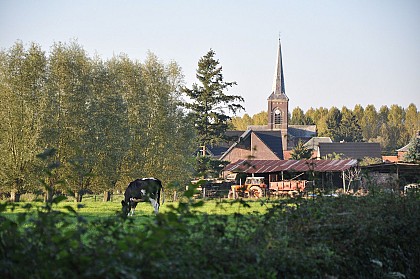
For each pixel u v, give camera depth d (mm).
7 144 56844
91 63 64438
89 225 9180
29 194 60406
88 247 8180
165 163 68188
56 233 8031
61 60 60219
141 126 67875
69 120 58656
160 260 7934
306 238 11930
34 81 58625
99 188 61938
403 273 13680
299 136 194125
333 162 62000
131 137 65312
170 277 7895
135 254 7668
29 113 57500
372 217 13461
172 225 8297
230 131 147500
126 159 66938
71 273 7320
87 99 61625
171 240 8570
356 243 12570
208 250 9281
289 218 12281
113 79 66250
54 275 7305
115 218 9430
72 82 60500
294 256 10641
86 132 59156
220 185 45594
